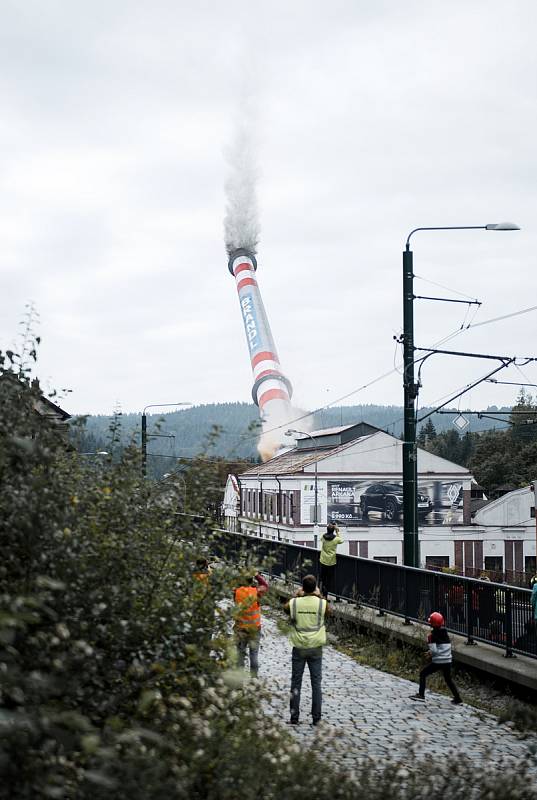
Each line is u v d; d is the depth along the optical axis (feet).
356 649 59.57
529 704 43.62
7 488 20.77
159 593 25.52
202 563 28.35
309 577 39.63
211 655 28.02
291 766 20.44
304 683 47.42
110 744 17.52
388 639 58.08
